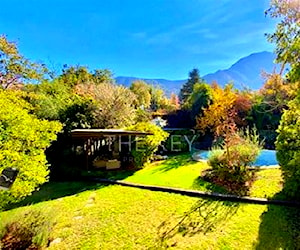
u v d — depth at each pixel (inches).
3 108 275.9
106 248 284.4
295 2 215.9
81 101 791.7
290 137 379.2
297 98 239.9
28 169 288.7
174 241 289.9
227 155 464.8
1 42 738.8
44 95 762.2
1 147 271.1
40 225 303.1
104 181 554.6
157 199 418.3
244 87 1274.6
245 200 386.9
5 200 285.4
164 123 1111.6
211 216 344.8
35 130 302.8
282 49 221.3
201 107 1088.2
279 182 434.6
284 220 319.0
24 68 794.2
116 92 941.2
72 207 409.1
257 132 941.8
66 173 615.5
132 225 334.0
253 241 279.9
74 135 643.5
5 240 278.4
